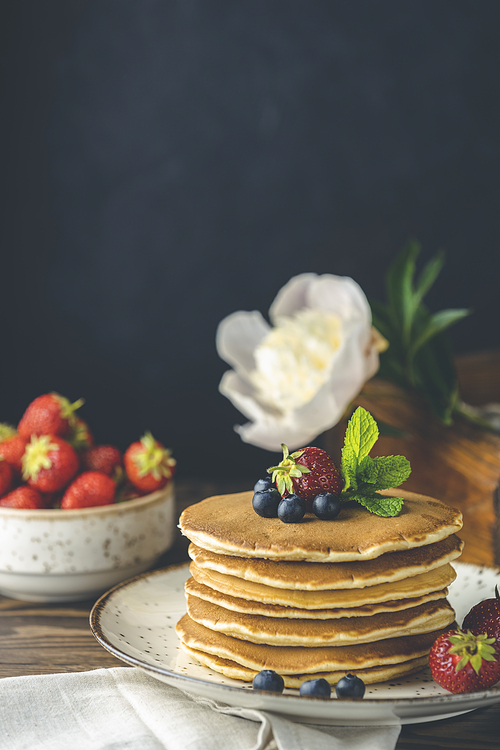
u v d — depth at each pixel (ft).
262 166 5.18
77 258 5.19
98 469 3.01
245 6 5.07
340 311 3.19
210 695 2.24
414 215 5.16
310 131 5.14
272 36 5.09
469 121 5.07
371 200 5.17
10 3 5.01
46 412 3.01
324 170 5.17
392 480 2.47
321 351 3.14
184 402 5.31
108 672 2.43
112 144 5.14
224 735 2.24
